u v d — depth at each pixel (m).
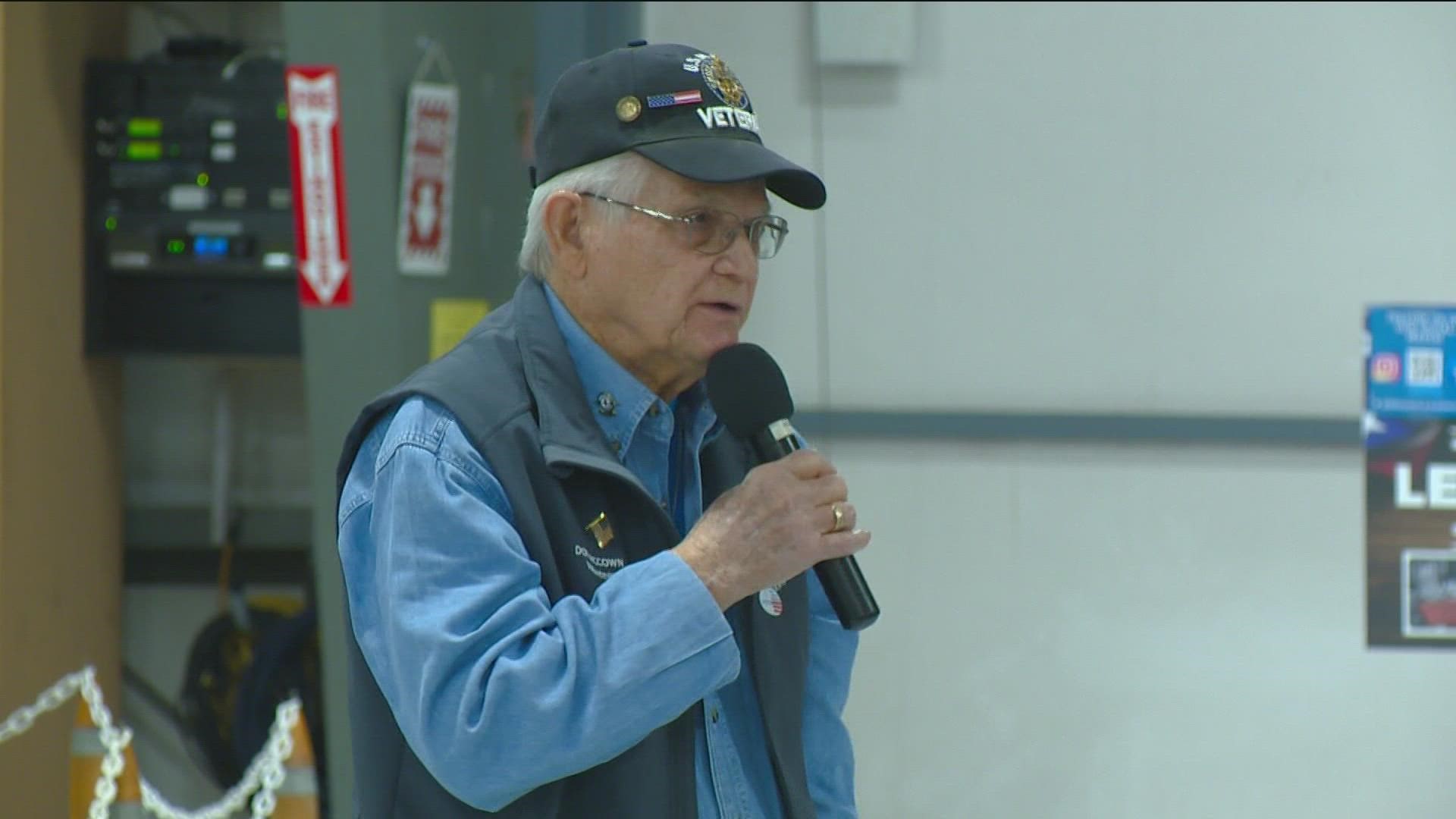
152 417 12.40
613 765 4.26
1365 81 9.43
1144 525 9.70
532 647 3.93
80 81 11.04
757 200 4.48
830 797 5.17
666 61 4.43
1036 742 9.80
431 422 4.21
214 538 12.23
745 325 9.87
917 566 9.84
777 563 4.09
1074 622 9.75
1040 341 9.72
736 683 4.73
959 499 9.80
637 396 4.55
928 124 9.70
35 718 10.61
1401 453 9.55
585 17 9.59
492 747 3.88
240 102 11.05
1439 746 9.58
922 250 9.75
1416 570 9.55
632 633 3.93
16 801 10.44
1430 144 9.41
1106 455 9.70
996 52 9.62
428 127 9.44
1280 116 9.50
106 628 11.69
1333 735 9.66
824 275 9.81
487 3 9.54
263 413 12.41
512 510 4.19
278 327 11.34
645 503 4.37
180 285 11.35
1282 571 9.63
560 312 4.56
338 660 9.62
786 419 4.58
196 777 12.38
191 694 11.74
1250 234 9.56
